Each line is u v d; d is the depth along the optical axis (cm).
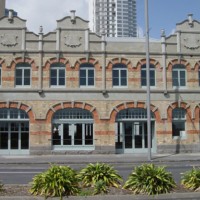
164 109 3403
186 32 3522
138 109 3409
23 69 3331
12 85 3278
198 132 3444
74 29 3388
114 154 3294
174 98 3428
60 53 3344
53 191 996
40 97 3288
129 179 1102
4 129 3294
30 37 3341
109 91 3353
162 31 3481
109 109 3341
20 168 2269
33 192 1042
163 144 3375
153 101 3397
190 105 3447
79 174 1141
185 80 3488
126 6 14300
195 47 3512
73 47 3372
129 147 3400
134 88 3384
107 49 3400
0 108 3269
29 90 3275
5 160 2803
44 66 3322
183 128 3447
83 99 3325
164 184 1051
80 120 3331
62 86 3334
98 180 1098
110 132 3325
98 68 3375
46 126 3269
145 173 1070
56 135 3309
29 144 3250
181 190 1093
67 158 2970
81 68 3378
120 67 3412
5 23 3334
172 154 3303
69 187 1018
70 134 3322
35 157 3059
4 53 3306
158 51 3459
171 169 2130
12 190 1125
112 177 1127
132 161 2750
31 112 3266
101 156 3141
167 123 3397
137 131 3422
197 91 3466
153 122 3422
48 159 2888
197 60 3506
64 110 3331
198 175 1118
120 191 1075
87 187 1110
